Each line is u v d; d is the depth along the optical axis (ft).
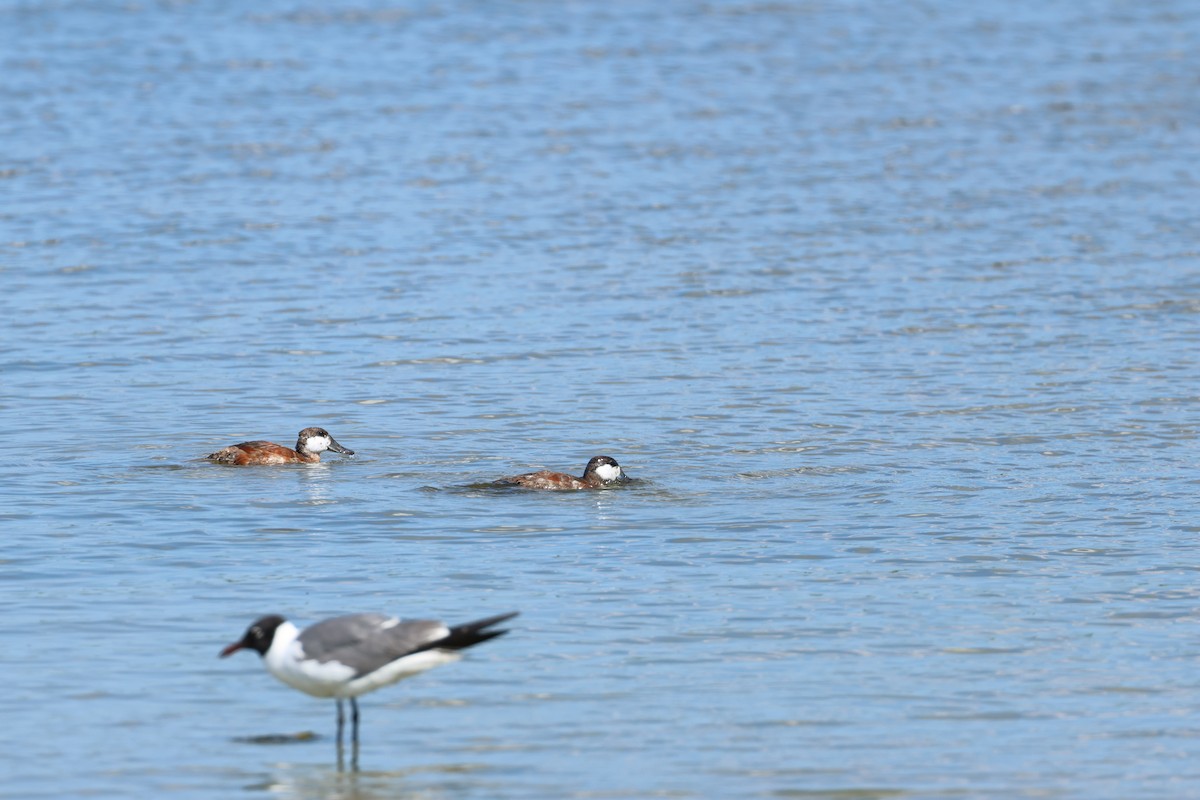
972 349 108.88
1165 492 77.66
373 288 127.54
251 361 106.42
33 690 53.47
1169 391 97.71
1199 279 129.18
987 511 74.84
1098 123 200.03
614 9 271.90
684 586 64.39
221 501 76.28
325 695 48.55
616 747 49.44
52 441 87.30
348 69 225.97
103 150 179.63
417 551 68.80
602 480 79.05
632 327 115.65
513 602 62.28
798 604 62.28
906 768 47.91
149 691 53.67
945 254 139.03
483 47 242.58
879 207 157.58
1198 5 283.59
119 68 223.30
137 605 61.57
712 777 47.26
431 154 180.65
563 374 103.09
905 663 56.34
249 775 47.29
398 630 47.73
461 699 53.26
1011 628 59.72
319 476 81.20
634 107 206.90
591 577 65.41
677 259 137.28
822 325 115.96
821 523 73.10
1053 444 86.79
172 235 144.97
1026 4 284.20
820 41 251.39
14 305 121.60
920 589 64.08
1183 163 178.19
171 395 98.02
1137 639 58.59
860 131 195.00
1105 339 111.45
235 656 56.75
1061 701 53.11
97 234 144.97
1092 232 147.02
